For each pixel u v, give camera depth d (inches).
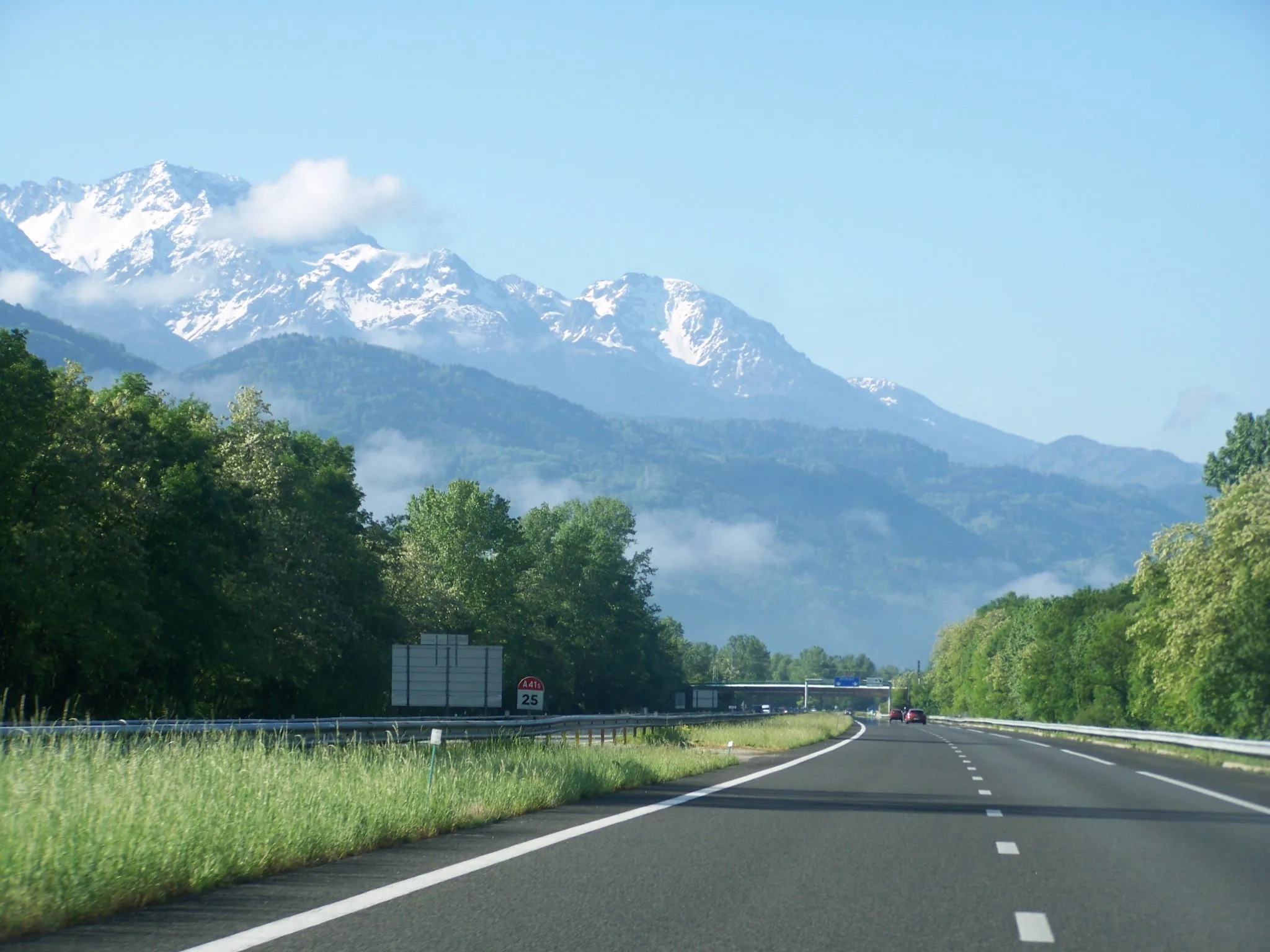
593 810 1179.3
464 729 2242.9
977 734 5152.6
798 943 560.1
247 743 1118.4
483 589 6274.6
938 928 596.4
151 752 958.4
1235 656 3796.8
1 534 2797.7
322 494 4421.8
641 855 847.7
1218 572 3956.7
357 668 4320.9
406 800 981.8
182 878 684.7
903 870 789.9
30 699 2955.2
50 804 723.4
